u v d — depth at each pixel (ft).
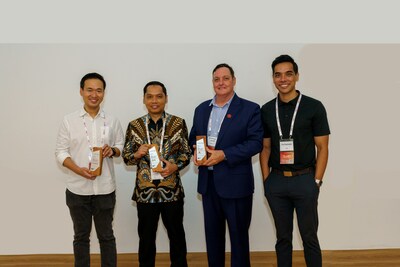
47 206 9.59
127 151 7.61
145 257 7.62
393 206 9.73
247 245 7.60
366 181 9.67
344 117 9.50
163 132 7.59
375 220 9.76
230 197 7.22
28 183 9.52
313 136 7.00
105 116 7.68
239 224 7.47
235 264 7.45
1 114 9.32
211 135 7.54
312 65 9.39
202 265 9.05
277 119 7.04
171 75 9.39
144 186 7.42
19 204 9.55
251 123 7.22
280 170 7.06
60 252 9.68
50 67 9.26
